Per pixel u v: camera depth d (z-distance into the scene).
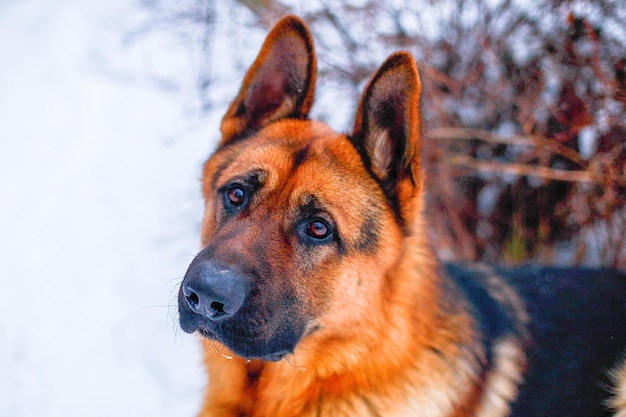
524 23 1.10
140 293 1.17
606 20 1.06
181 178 1.29
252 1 1.23
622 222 1.06
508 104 1.13
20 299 1.16
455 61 1.15
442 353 0.82
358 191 0.81
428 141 1.13
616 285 0.93
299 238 0.79
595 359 0.87
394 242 0.82
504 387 0.84
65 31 1.60
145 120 1.40
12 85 1.53
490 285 0.93
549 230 1.15
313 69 0.86
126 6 1.54
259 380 0.82
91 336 1.12
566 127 1.08
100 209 1.28
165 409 1.04
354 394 0.81
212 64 1.29
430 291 0.83
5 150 1.40
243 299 0.74
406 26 1.15
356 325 0.80
